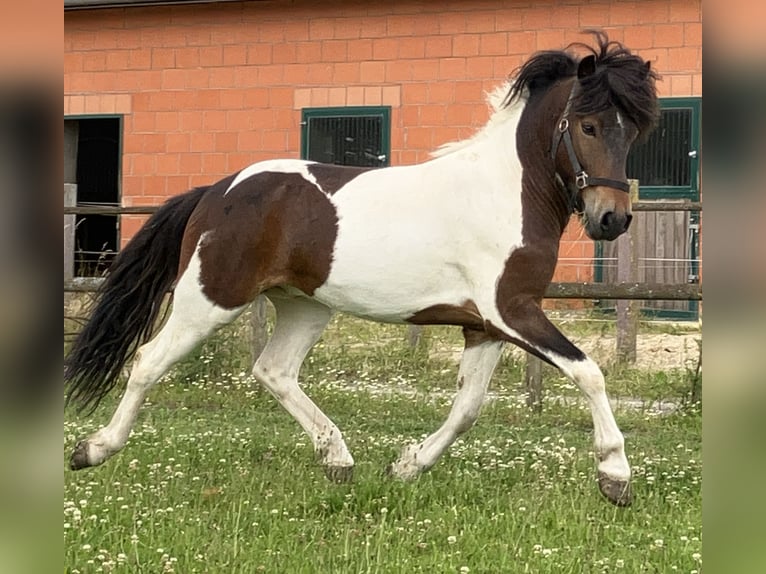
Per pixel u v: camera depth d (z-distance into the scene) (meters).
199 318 5.67
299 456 6.38
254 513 4.98
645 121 5.06
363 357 10.20
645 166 13.08
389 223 5.45
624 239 9.96
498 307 5.28
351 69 14.14
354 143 14.20
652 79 5.17
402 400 8.64
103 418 7.70
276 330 6.12
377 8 13.98
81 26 15.28
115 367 5.91
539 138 5.33
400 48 13.93
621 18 13.09
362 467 6.03
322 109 14.28
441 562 4.26
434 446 5.73
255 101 14.55
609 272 12.83
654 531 4.79
